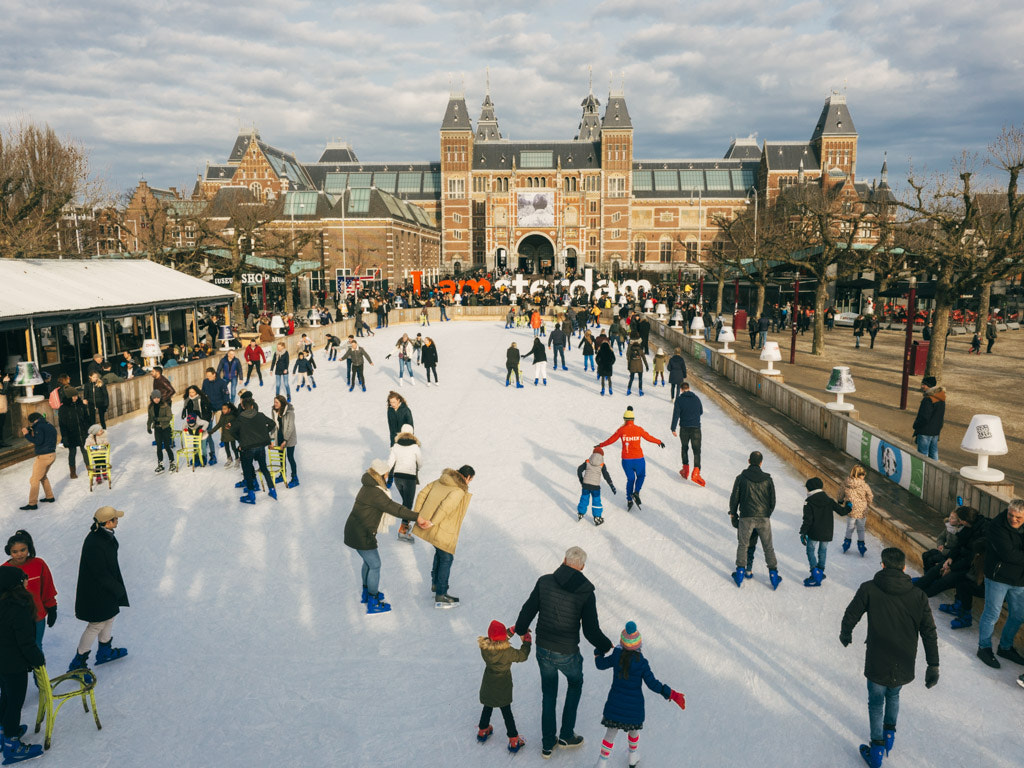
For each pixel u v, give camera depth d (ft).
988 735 21.22
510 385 83.41
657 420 64.85
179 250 147.54
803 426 57.52
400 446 37.14
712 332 128.16
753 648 26.32
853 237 103.60
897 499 38.60
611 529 38.47
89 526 38.63
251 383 86.28
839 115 351.05
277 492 44.78
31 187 118.21
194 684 24.47
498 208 368.48
